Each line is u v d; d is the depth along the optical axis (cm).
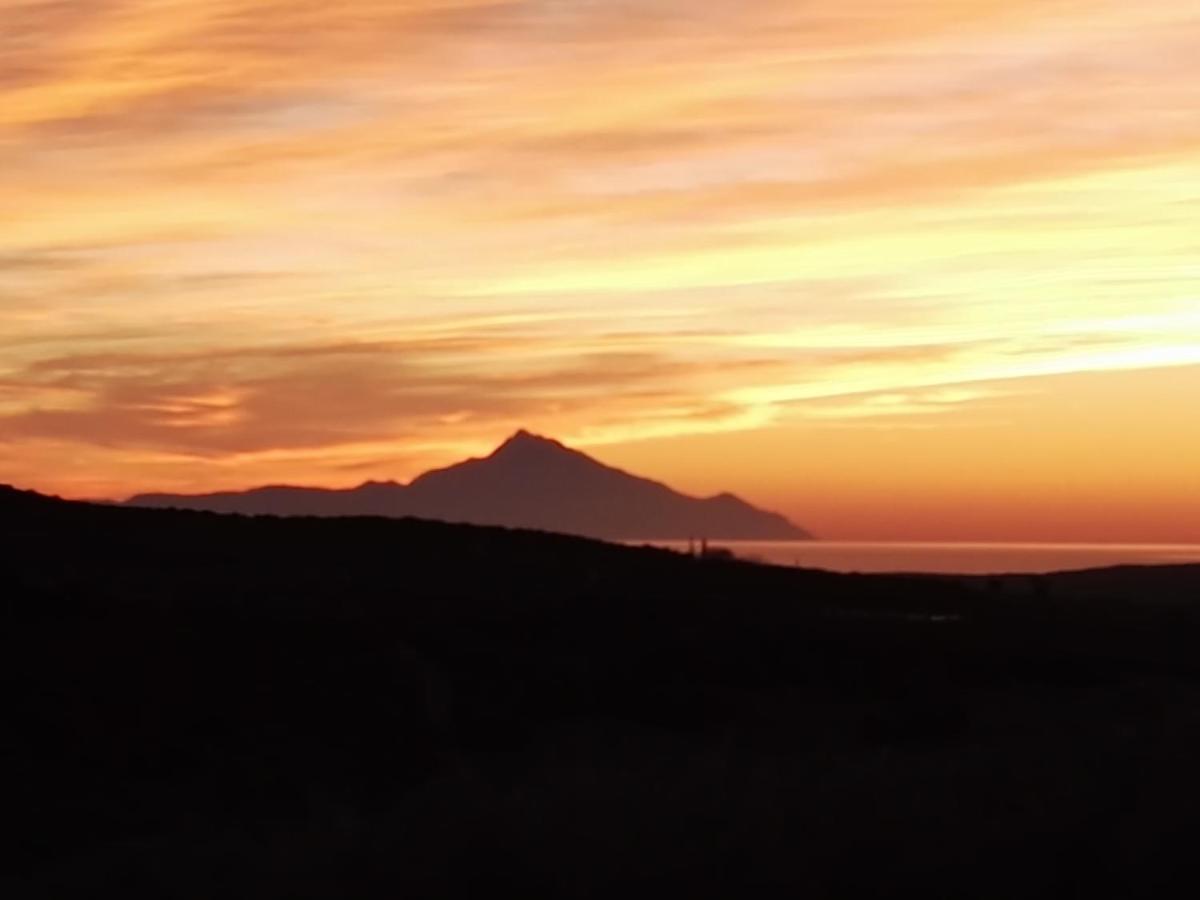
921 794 1593
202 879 1430
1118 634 4441
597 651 3231
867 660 3388
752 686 3173
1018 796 1603
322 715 2594
